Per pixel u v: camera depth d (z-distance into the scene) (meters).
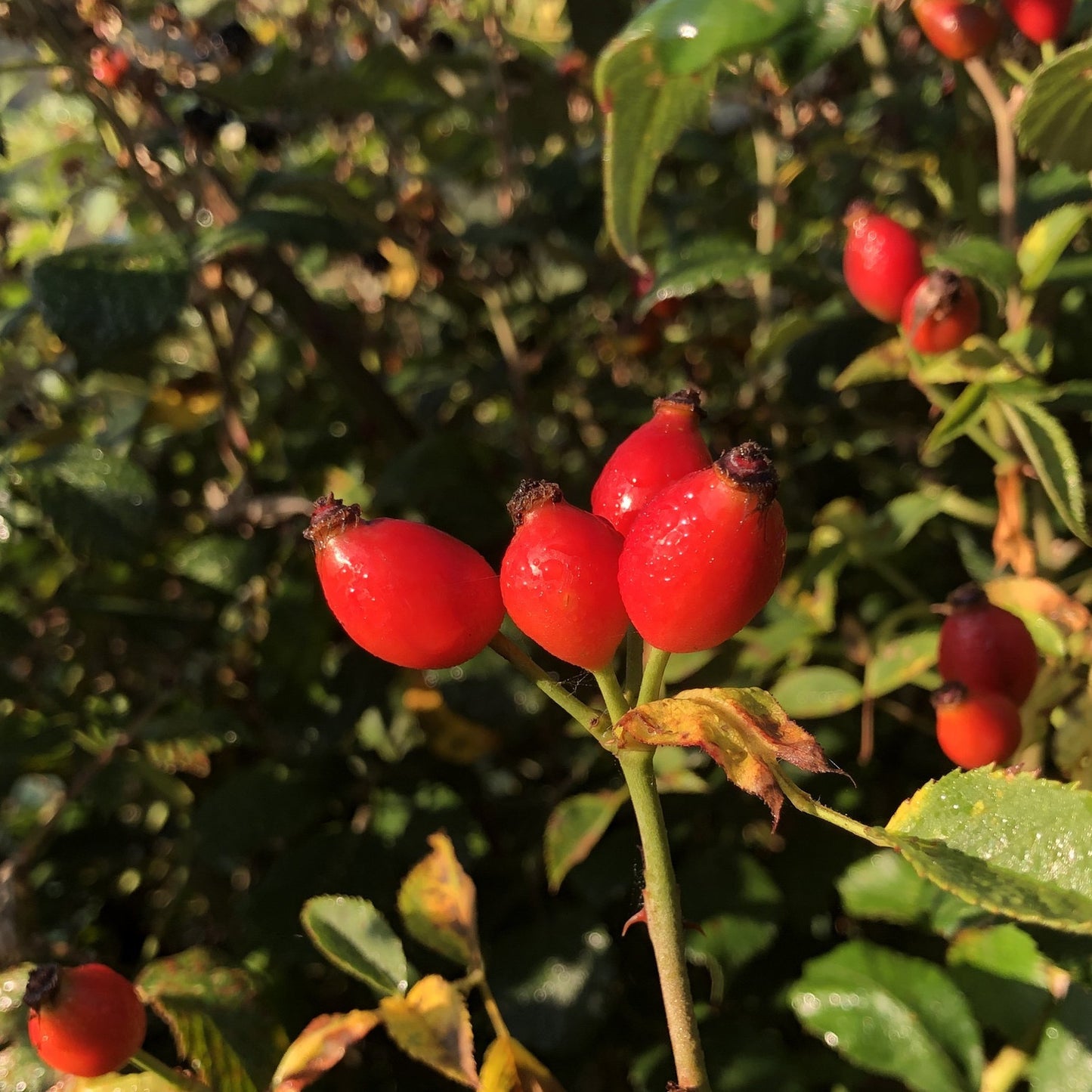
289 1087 0.12
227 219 0.21
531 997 0.16
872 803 0.19
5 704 0.23
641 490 0.11
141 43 0.23
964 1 0.17
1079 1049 0.13
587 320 0.28
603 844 0.18
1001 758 0.14
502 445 0.27
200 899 0.23
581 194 0.26
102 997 0.12
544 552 0.10
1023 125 0.15
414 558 0.10
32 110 0.34
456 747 0.21
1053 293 0.19
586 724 0.10
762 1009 0.17
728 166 0.29
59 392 0.32
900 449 0.25
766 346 0.21
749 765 0.09
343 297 0.33
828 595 0.19
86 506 0.19
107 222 0.31
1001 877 0.10
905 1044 0.14
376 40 0.28
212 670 0.22
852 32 0.12
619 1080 0.18
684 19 0.12
